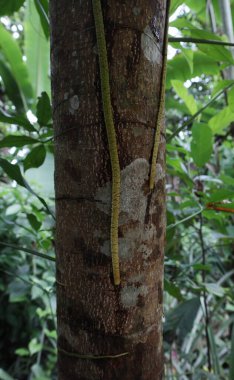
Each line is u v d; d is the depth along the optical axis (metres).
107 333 0.55
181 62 1.54
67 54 0.52
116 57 0.50
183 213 1.48
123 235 0.53
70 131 0.53
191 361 1.85
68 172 0.54
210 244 1.96
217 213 1.26
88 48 0.50
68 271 0.56
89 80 0.51
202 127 1.01
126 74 0.50
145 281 0.56
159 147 0.56
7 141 0.90
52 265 1.62
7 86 2.21
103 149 0.51
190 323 1.41
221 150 2.44
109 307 0.54
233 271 1.83
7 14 1.21
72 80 0.52
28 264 1.76
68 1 0.52
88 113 0.51
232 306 2.04
